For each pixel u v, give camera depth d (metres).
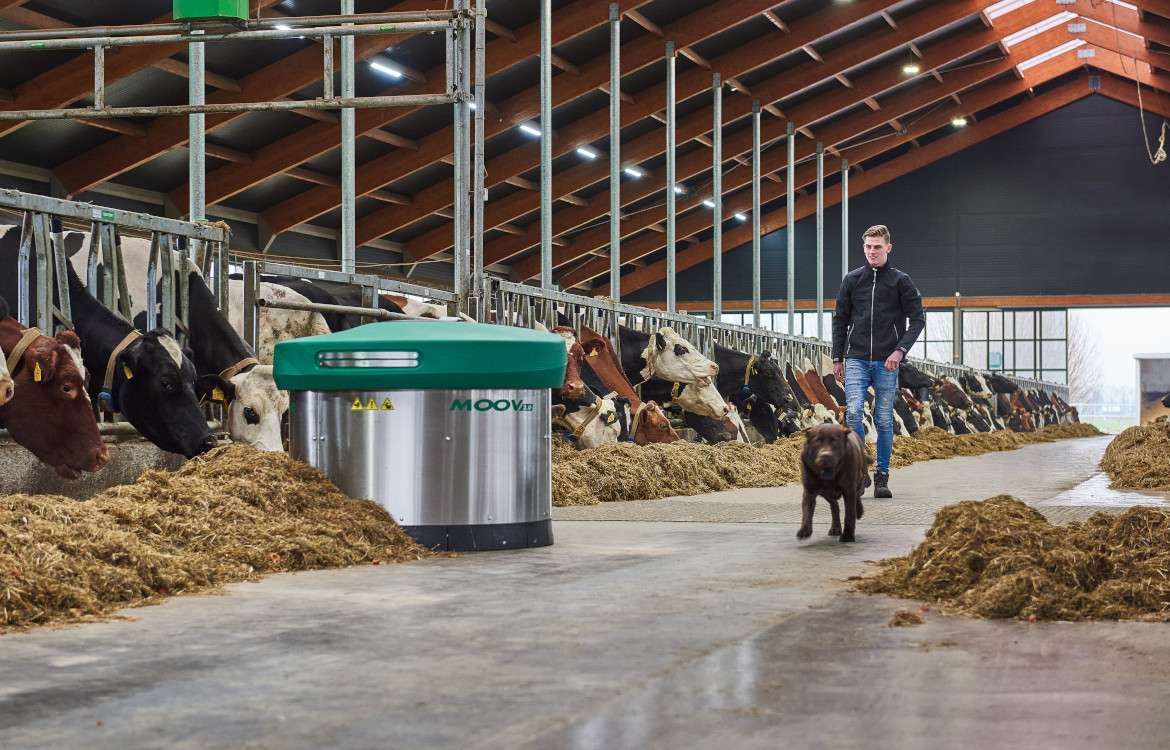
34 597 2.98
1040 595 2.97
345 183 11.27
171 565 3.49
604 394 10.05
